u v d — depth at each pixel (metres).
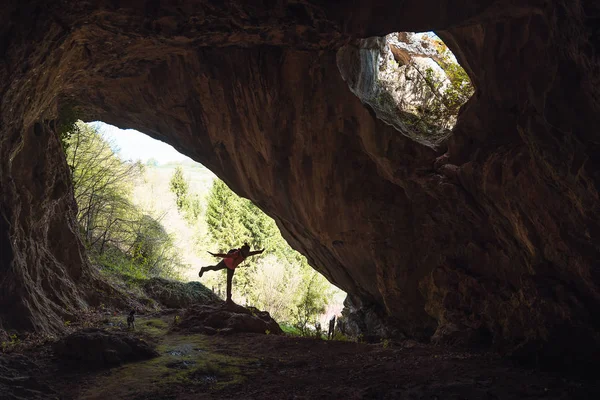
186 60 12.56
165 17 7.69
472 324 9.93
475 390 6.54
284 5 7.55
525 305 8.24
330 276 16.88
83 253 14.51
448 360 8.20
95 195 19.95
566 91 6.43
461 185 9.95
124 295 14.63
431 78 12.49
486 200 9.25
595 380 7.04
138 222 21.52
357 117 11.55
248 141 13.73
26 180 11.03
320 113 12.09
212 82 12.79
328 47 9.69
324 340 9.80
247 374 7.51
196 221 43.25
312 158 12.82
